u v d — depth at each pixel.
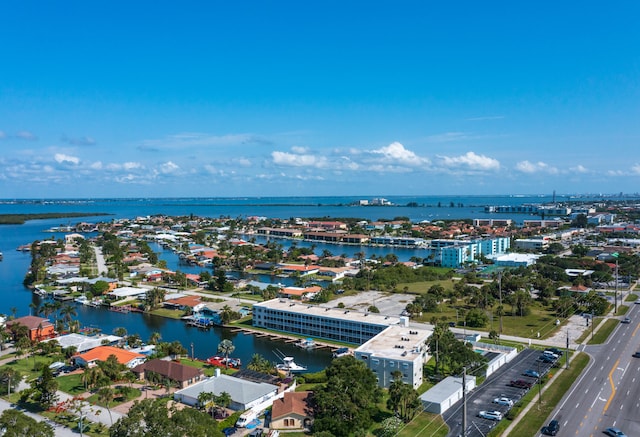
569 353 184.12
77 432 123.88
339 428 119.94
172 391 152.75
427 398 137.38
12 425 104.31
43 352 192.12
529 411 134.12
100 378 152.75
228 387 146.00
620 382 153.12
